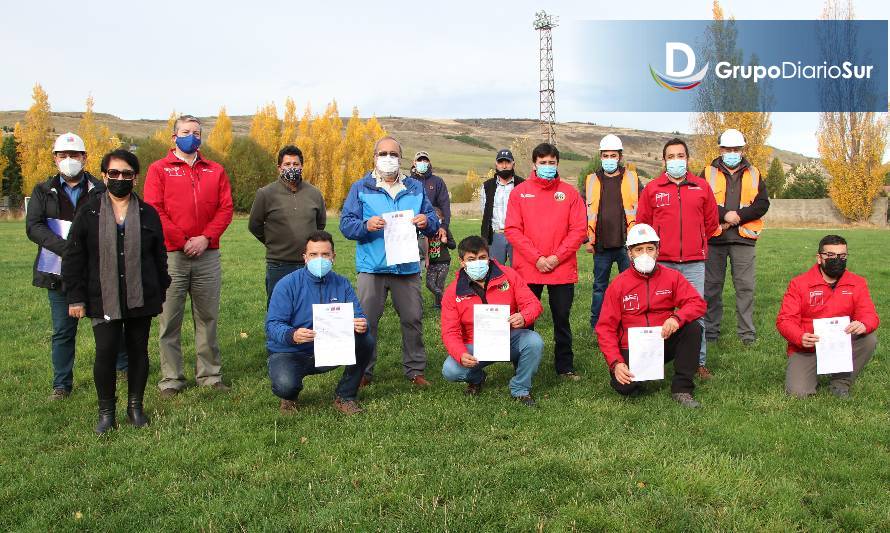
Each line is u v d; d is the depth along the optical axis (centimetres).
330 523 395
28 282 1409
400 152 680
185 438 530
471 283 631
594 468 462
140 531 398
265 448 513
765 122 4422
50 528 403
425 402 617
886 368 705
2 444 535
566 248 679
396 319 980
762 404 595
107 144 5494
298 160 727
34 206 646
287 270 739
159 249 577
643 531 385
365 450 506
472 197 5956
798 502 416
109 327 554
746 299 833
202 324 685
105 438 540
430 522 395
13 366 767
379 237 673
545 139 6781
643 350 605
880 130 4184
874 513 400
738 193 818
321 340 579
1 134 5319
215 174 686
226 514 410
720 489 430
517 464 469
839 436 515
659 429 535
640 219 759
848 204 4300
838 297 629
